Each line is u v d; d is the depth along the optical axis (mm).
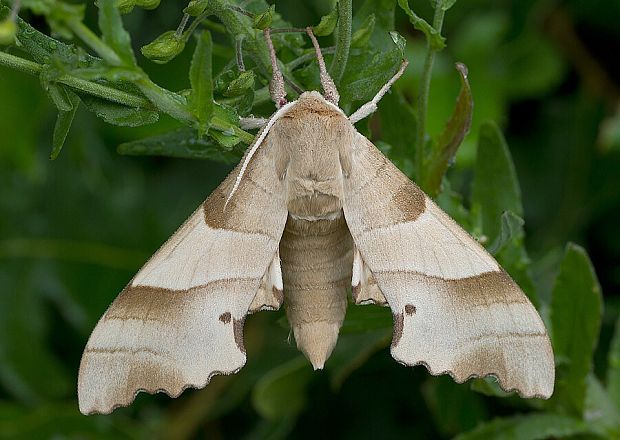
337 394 426
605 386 401
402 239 332
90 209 430
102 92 326
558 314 367
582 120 429
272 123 331
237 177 330
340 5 328
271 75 339
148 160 433
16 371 432
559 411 374
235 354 329
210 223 332
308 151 328
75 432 428
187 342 327
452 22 424
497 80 423
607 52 426
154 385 325
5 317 431
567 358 369
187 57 408
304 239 333
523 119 433
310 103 330
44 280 432
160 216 431
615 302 418
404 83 419
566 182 428
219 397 427
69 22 307
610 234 423
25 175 428
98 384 323
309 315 333
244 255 331
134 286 327
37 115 418
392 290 330
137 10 417
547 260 414
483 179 368
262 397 406
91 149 427
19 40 326
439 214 334
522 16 424
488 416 394
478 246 331
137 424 430
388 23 346
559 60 427
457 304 329
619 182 423
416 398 423
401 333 329
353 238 331
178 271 329
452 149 349
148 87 318
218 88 335
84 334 432
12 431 426
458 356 327
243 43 336
